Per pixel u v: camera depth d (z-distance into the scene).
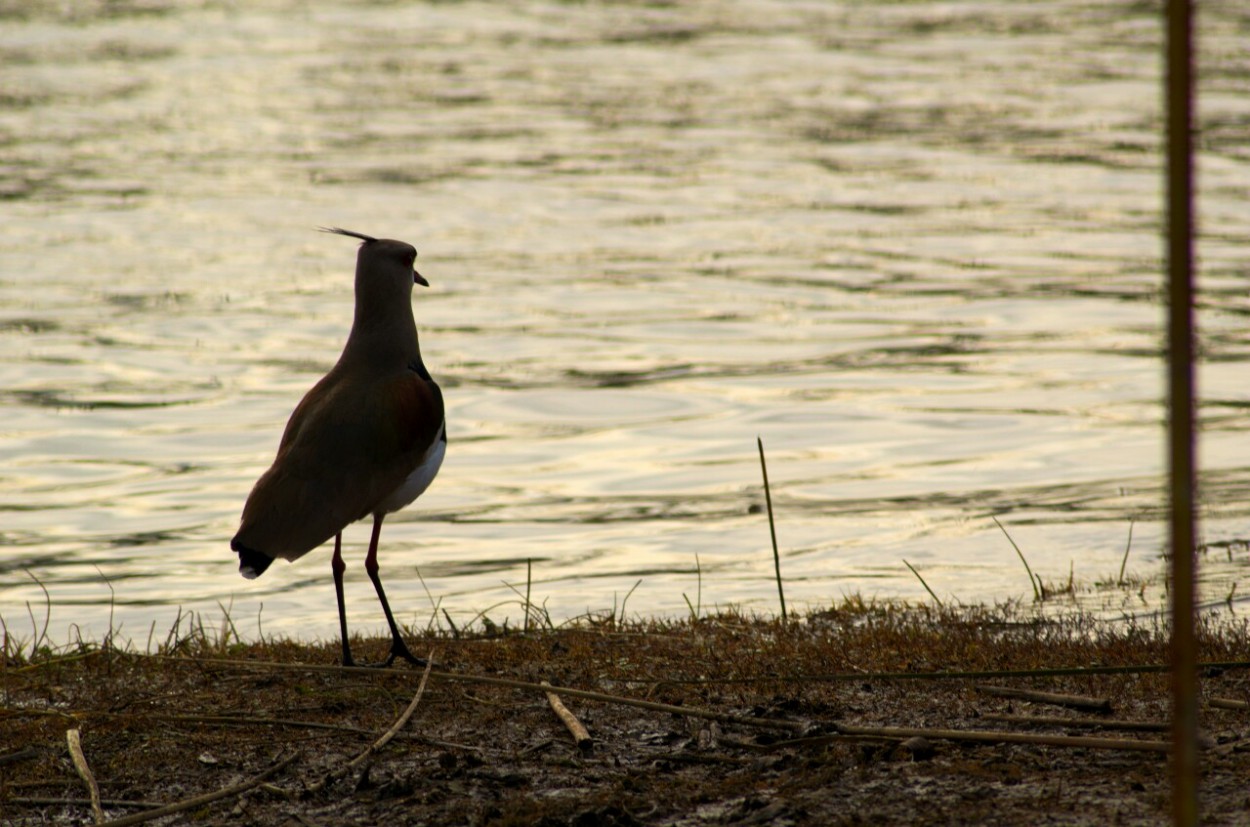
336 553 9.16
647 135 43.59
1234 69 50.62
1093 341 23.08
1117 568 12.77
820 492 16.44
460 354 22.98
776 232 31.77
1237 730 7.54
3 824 7.08
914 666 8.98
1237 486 15.73
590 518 15.85
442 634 10.45
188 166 39.53
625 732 7.96
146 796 7.35
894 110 46.78
